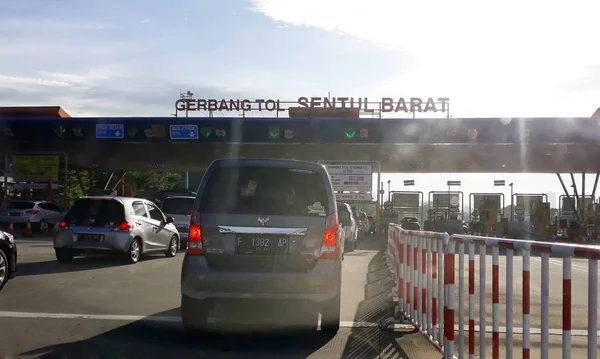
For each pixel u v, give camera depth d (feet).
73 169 167.73
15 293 36.83
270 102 124.88
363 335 27.53
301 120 117.91
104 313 31.27
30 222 103.40
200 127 120.26
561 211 146.82
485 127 116.78
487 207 144.15
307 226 26.23
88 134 123.03
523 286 16.65
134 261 54.90
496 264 18.71
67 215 54.03
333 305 26.81
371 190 110.11
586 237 123.95
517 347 24.03
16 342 25.00
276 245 25.99
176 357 23.25
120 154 152.66
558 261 42.57
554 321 29.48
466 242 20.51
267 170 26.91
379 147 145.79
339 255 26.71
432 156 152.56
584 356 23.11
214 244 25.94
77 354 23.36
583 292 35.24
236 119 118.93
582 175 150.20
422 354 24.09
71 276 45.19
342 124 118.21
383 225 136.05
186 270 26.04
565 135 115.55
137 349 24.30
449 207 147.02
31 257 58.75
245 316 30.91
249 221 26.04
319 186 27.02
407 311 29.12
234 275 25.66
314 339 26.61
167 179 217.15
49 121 120.06
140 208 57.41
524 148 136.77
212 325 28.81
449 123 116.57
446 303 21.48
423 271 26.30
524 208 138.00
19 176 127.34
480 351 19.52
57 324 28.48
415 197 145.79
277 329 28.35
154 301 35.12
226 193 26.55
